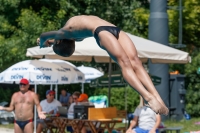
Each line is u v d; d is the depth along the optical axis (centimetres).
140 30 5456
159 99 1184
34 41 4581
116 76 3416
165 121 4238
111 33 1266
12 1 4744
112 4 5419
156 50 2955
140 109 2562
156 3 4003
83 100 3056
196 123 4078
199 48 5241
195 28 5009
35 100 2739
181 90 4353
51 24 4706
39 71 2947
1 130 3931
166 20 4019
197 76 4725
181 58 3061
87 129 3023
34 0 4950
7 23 4766
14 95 2753
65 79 3033
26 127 2725
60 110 3125
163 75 4084
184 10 4900
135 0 5509
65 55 1476
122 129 3061
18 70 2959
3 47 4541
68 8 5038
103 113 2861
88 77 4294
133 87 1195
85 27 1313
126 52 1250
